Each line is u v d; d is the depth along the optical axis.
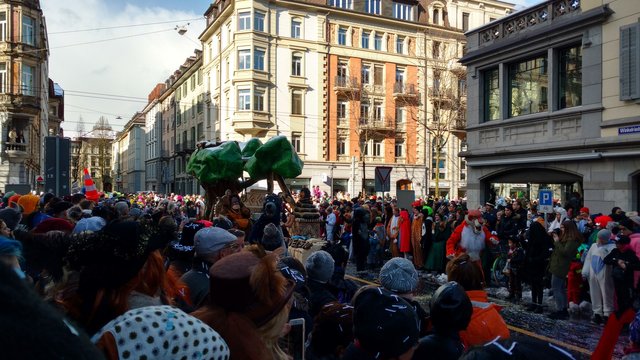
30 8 33.62
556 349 1.88
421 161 43.12
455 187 44.03
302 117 39.03
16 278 0.81
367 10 41.56
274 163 10.88
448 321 2.74
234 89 37.56
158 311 1.71
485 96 18.34
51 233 3.70
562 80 15.35
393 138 42.28
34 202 8.48
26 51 32.97
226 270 2.16
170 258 4.26
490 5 45.91
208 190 11.66
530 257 9.07
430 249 13.09
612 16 13.62
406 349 2.31
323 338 3.30
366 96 41.28
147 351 1.58
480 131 18.23
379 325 2.30
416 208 14.23
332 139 40.28
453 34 43.06
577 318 8.51
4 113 32.41
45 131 50.62
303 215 10.55
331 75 40.25
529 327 7.92
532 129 16.12
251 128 36.78
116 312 1.98
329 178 31.64
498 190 17.94
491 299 9.95
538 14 15.98
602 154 13.66
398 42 42.81
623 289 7.26
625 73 13.18
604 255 8.03
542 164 15.77
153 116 73.50
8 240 2.52
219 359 1.73
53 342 0.78
